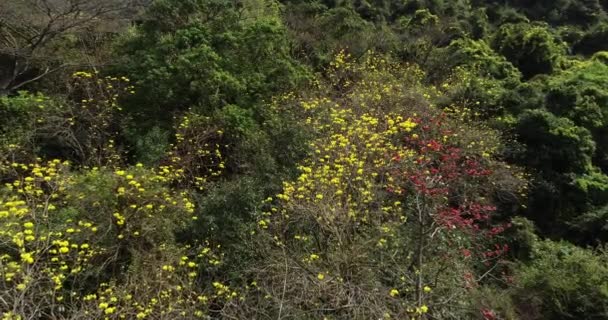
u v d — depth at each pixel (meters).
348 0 16.92
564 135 8.50
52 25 10.20
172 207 5.76
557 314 5.31
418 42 13.87
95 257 5.13
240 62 9.23
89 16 10.47
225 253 5.43
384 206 6.26
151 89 8.45
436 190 6.12
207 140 7.98
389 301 4.46
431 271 4.98
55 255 4.84
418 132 8.24
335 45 13.08
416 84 10.99
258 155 7.00
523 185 7.81
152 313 4.44
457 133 8.27
